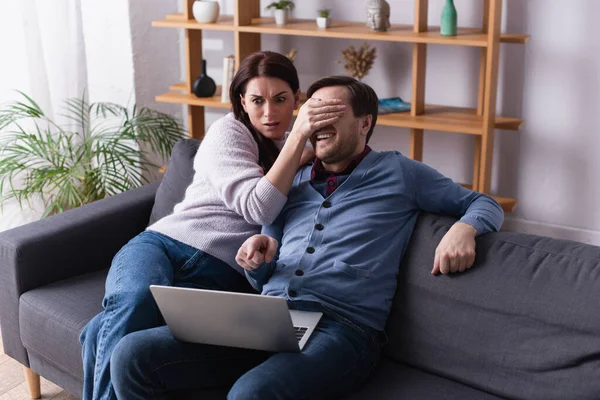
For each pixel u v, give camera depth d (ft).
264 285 6.54
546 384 5.65
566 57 10.76
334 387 5.82
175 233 7.07
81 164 11.35
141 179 13.07
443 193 6.66
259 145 7.23
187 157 8.26
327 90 6.56
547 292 5.77
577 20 10.55
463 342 6.04
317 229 6.52
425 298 6.27
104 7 12.30
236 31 11.41
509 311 5.87
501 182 11.69
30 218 12.37
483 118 10.57
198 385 6.02
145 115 12.78
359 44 11.99
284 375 5.52
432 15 11.35
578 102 10.87
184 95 12.24
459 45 11.10
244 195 6.72
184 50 13.23
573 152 11.10
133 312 6.32
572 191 11.27
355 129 6.54
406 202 6.63
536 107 11.14
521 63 11.03
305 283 6.23
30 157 12.31
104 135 11.80
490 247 6.20
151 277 6.60
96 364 6.32
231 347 6.11
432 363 6.21
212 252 6.98
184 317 5.75
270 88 7.02
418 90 11.01
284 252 6.64
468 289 6.07
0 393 8.30
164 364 5.81
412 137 11.30
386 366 6.39
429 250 6.41
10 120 11.35
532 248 6.08
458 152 11.82
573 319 5.60
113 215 8.12
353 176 6.63
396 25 11.45
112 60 12.59
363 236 6.39
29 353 7.70
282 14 11.47
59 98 12.54
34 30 11.93
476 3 11.07
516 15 10.85
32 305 7.32
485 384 5.93
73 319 7.02
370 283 6.27
